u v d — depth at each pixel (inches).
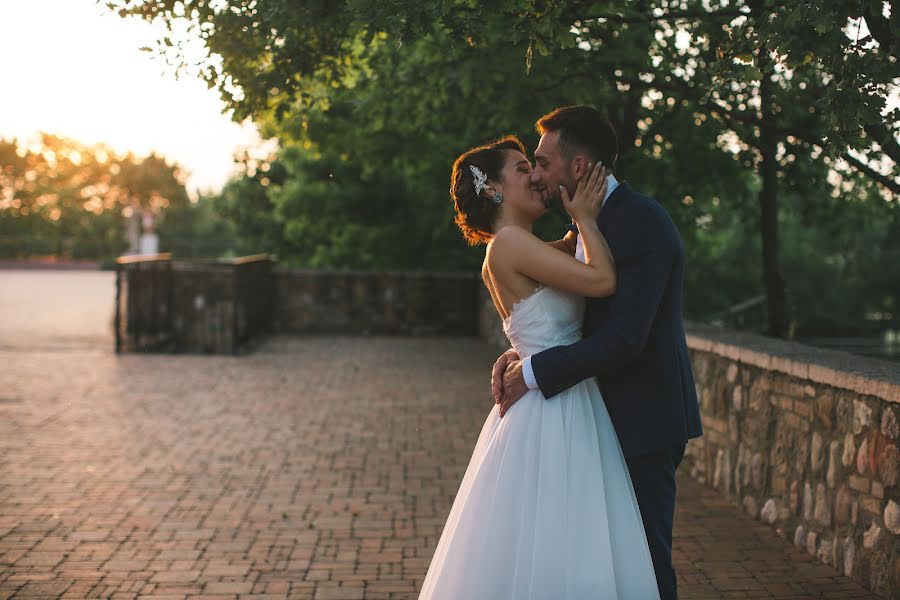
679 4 247.4
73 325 624.7
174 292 482.0
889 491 142.2
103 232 2319.1
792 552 168.7
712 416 216.4
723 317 596.4
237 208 794.2
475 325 608.1
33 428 279.0
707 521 189.0
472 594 95.4
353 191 636.7
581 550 92.8
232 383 379.9
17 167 2381.9
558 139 95.0
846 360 170.9
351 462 242.1
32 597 143.5
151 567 158.6
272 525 184.5
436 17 148.0
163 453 248.7
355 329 606.5
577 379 93.4
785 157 289.7
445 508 199.0
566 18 189.8
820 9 118.4
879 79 123.6
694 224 355.9
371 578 154.6
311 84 220.7
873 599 144.2
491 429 103.1
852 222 376.2
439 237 620.7
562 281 93.5
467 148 369.7
